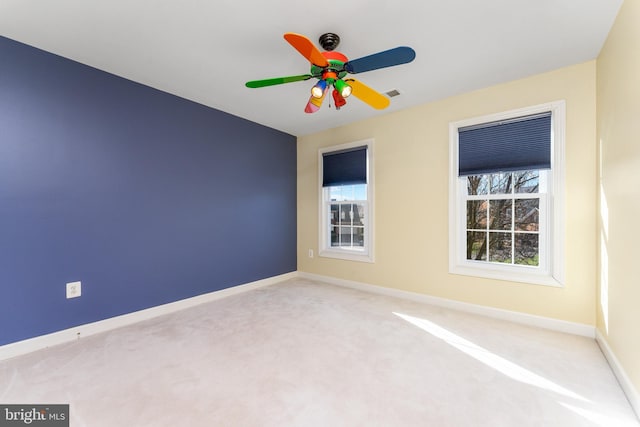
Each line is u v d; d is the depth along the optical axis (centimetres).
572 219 230
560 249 234
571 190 230
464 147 287
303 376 172
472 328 242
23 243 203
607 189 192
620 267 168
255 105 316
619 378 164
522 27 183
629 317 154
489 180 280
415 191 316
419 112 312
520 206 264
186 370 179
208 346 211
